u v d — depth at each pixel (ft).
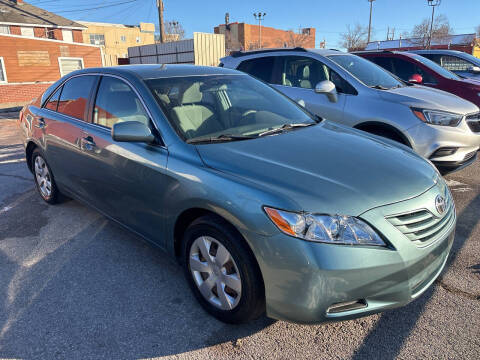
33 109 15.14
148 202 9.47
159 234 9.49
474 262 10.48
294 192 7.07
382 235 6.89
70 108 12.86
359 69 17.79
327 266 6.55
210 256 8.16
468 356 7.32
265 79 20.08
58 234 12.70
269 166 7.89
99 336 8.05
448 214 8.20
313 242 6.64
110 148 10.44
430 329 8.07
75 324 8.41
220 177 7.77
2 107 67.41
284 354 7.52
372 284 6.82
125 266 10.71
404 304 7.29
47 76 77.05
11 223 13.60
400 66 24.22
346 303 6.88
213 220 7.83
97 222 13.60
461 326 8.12
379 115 15.56
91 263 10.89
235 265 7.56
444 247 7.87
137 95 10.19
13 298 9.34
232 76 12.19
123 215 10.72
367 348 7.62
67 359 7.47
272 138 9.49
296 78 18.86
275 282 6.98
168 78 10.81
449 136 14.47
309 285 6.66
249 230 7.06
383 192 7.38
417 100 15.20
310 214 6.75
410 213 7.27
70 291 9.59
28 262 10.98
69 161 12.57
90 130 11.44
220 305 8.20
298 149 8.84
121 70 11.32
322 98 17.51
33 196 16.34
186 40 82.99
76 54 80.69
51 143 13.37
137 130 8.93
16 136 32.07
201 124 9.67
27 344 7.85
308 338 7.93
